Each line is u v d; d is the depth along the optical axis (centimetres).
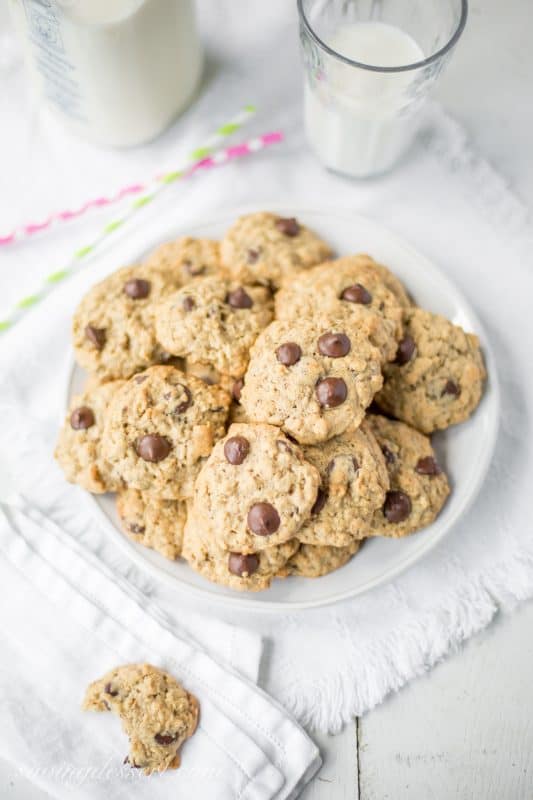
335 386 56
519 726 61
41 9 59
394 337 59
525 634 62
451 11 62
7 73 70
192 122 69
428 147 68
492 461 63
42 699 61
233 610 62
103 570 63
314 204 67
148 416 58
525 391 64
